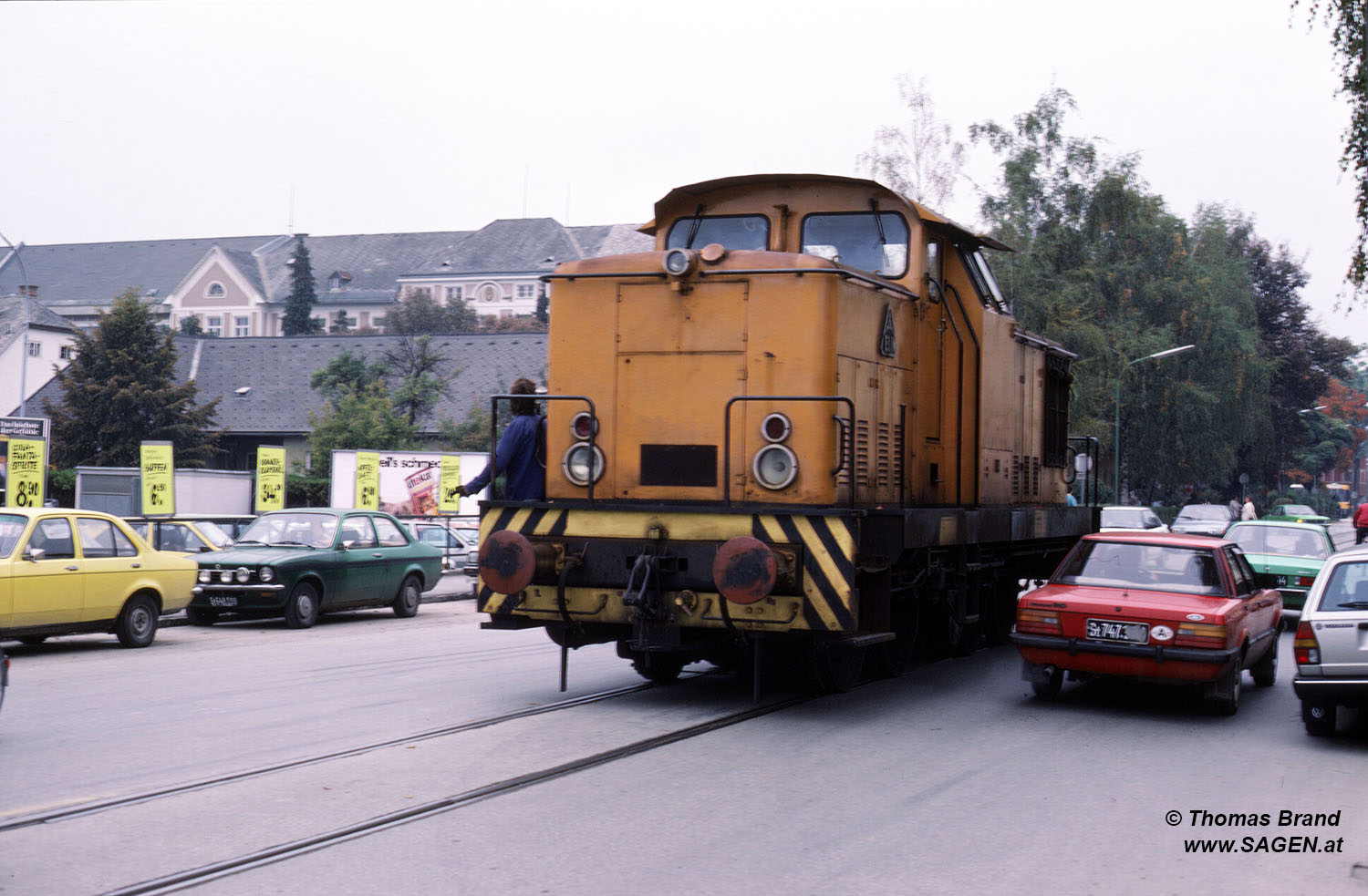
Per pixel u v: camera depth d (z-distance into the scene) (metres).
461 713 10.12
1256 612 11.91
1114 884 6.02
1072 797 7.78
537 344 73.06
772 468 10.35
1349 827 7.27
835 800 7.47
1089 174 47.16
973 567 13.91
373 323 124.06
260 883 5.62
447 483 32.53
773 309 10.46
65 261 129.25
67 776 7.64
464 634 17.14
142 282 126.12
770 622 9.92
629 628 10.97
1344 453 115.56
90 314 121.56
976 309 13.73
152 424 54.16
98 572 14.49
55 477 44.22
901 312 11.96
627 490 10.77
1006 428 14.84
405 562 20.12
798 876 5.93
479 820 6.79
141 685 11.55
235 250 128.38
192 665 13.19
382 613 21.08
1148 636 10.79
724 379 10.55
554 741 9.00
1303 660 9.94
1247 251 73.31
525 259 123.44
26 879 5.61
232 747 8.59
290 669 12.91
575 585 10.46
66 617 14.12
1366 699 9.68
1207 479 53.75
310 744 8.73
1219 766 8.93
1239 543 20.12
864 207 12.22
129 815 6.74
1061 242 46.06
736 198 12.45
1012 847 6.58
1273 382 73.06
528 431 11.22
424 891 5.57
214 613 18.30
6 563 13.47
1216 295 53.56
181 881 5.62
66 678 12.06
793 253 10.60
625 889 5.67
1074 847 6.63
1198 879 6.17
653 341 10.78
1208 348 51.84
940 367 12.98
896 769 8.41
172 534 20.47
